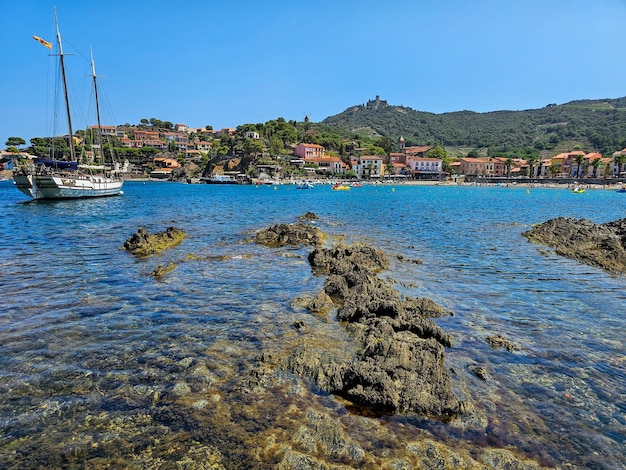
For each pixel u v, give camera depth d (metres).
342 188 130.25
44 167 62.81
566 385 9.62
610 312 15.02
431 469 6.76
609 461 7.09
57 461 6.78
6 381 9.28
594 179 159.88
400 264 22.77
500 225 41.31
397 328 12.55
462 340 12.20
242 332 12.35
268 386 9.18
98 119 88.94
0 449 7.06
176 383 9.25
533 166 198.00
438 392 8.81
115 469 6.59
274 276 19.47
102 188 73.75
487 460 7.02
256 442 7.26
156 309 14.34
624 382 9.83
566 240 29.89
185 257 23.22
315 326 12.98
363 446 7.27
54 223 38.12
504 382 9.70
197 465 6.68
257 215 50.16
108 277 18.59
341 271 19.67
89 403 8.45
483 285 18.61
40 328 12.45
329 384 9.19
